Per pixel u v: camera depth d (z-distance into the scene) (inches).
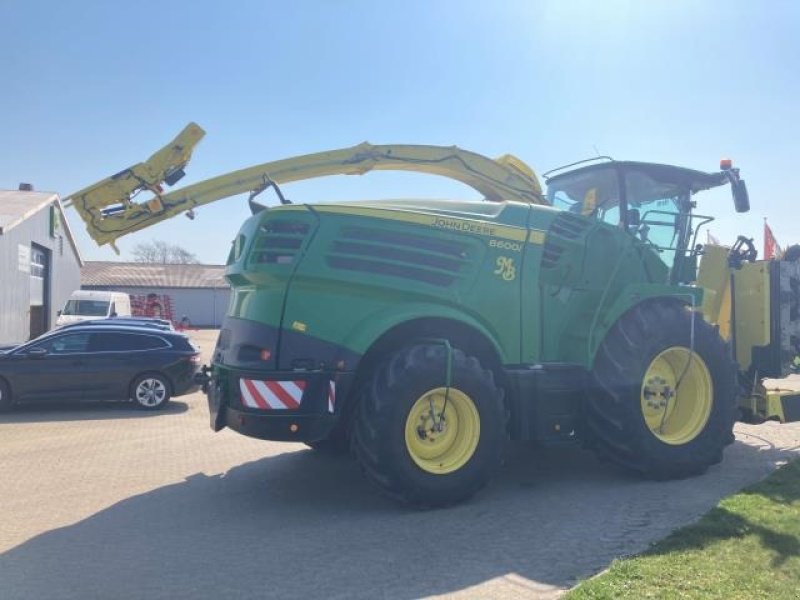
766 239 384.5
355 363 233.0
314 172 350.0
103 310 916.0
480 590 167.8
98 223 342.0
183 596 167.2
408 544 201.3
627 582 164.7
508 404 256.7
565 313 276.5
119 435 387.5
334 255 236.2
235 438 374.3
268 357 231.8
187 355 502.0
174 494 260.1
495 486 264.2
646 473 267.4
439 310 244.2
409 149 355.6
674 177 313.6
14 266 864.9
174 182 349.7
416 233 245.4
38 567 187.0
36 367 478.3
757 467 291.7
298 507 241.8
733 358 331.9
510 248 260.5
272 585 172.9
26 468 304.7
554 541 201.3
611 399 261.7
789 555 180.9
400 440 226.7
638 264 291.9
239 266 248.4
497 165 366.9
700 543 190.2
